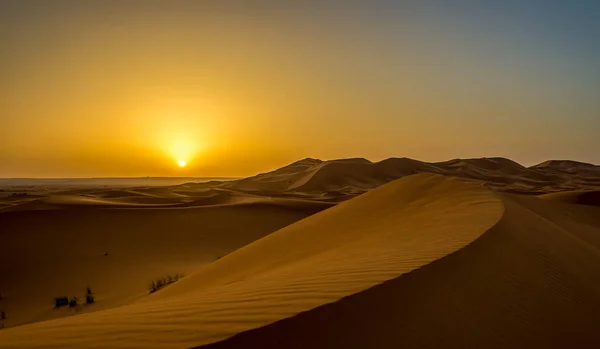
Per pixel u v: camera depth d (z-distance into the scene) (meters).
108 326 4.20
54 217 37.91
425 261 5.95
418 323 4.35
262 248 17.62
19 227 34.94
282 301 4.43
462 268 5.98
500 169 150.88
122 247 32.19
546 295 6.26
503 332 4.81
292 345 3.56
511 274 6.52
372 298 4.49
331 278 5.38
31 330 4.46
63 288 22.67
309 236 17.28
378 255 7.35
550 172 163.62
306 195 80.88
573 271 8.05
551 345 4.96
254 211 46.09
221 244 35.03
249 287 5.87
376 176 126.69
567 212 23.73
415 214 15.95
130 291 21.38
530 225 11.25
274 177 155.50
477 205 14.21
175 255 31.03
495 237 8.13
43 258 28.77
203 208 45.59
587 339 5.45
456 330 4.47
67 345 3.73
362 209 19.94
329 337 3.76
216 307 4.50
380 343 3.88
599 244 14.80
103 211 41.09
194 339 3.54
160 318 4.30
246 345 3.47
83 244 32.28
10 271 25.95
